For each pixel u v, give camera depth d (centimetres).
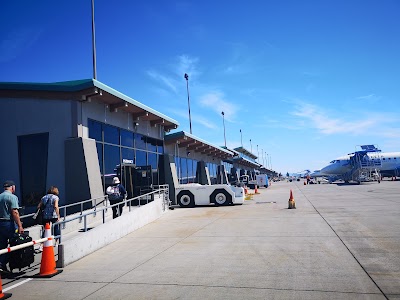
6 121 1468
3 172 1446
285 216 1321
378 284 489
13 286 582
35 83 1423
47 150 1391
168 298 479
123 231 1045
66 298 506
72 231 1073
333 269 577
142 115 1838
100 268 678
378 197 2056
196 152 3066
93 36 1634
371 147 5050
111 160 1605
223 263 656
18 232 667
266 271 586
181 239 940
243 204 2028
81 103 1405
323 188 3788
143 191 1805
